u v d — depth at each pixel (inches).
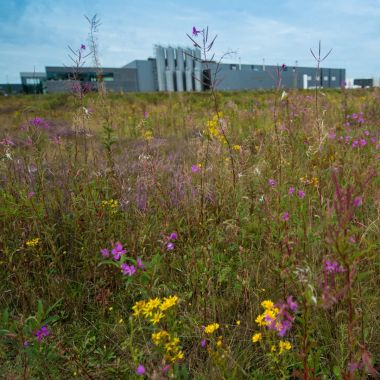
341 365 61.3
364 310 70.9
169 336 57.4
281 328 54.8
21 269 97.5
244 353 69.2
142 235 103.4
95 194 115.7
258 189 116.3
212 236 102.5
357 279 60.2
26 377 66.5
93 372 70.2
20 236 107.0
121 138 243.1
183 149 217.5
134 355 59.3
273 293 79.8
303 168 135.6
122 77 2527.1
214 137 127.7
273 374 64.1
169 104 421.7
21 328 69.6
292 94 235.5
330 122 232.2
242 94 833.5
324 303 49.5
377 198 100.7
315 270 70.6
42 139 132.6
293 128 172.2
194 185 126.2
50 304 89.7
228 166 122.1
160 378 52.6
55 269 99.0
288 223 86.3
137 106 448.5
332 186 112.7
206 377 64.6
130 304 89.2
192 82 2758.4
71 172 129.0
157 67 2667.3
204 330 67.0
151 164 123.5
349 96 331.3
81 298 91.5
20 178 131.1
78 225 108.3
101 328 81.2
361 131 208.2
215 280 91.0
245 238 104.3
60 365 71.2
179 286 89.9
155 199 120.7
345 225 51.8
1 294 91.3
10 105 651.5
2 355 73.0
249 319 78.7
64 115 419.8
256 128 225.5
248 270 90.5
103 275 97.1
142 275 72.1
